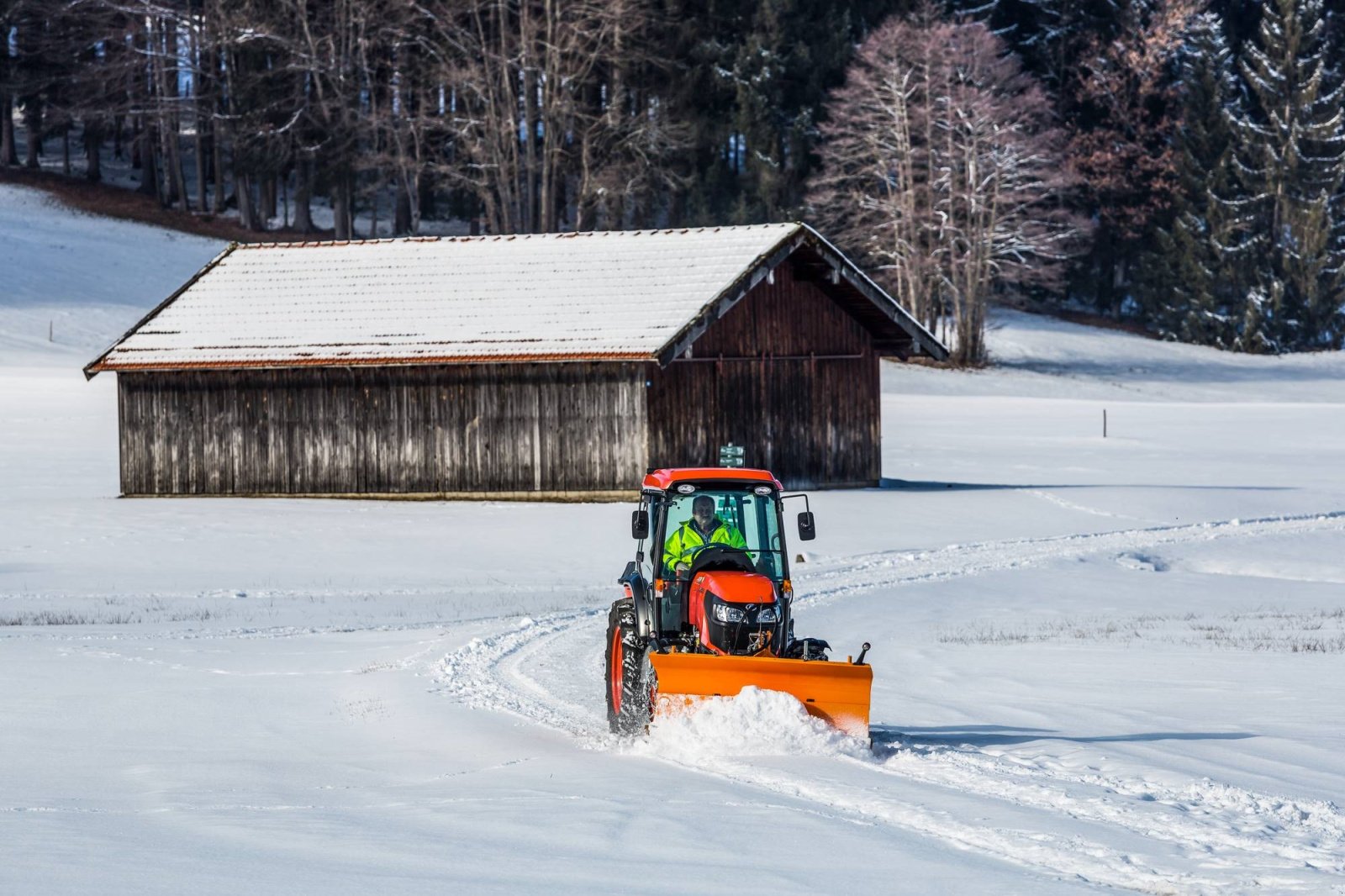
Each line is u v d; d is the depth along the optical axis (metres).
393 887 21.31
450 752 34.38
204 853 23.59
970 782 29.94
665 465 110.25
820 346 119.94
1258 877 22.38
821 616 62.50
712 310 108.19
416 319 115.25
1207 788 28.48
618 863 22.94
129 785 30.42
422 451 113.88
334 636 56.25
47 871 22.23
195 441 117.56
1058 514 105.38
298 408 116.06
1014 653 52.19
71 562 81.12
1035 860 23.58
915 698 42.53
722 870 22.50
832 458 120.31
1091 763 31.55
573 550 86.38
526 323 112.06
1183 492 116.06
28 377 182.62
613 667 38.25
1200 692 42.69
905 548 89.44
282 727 37.72
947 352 123.38
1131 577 79.06
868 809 27.52
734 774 31.12
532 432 111.88
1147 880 22.20
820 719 33.75
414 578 76.56
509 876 22.08
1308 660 49.22
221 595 69.81
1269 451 160.62
